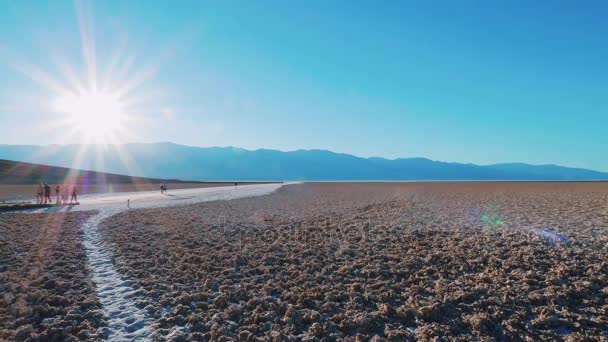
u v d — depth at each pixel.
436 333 7.14
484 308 8.24
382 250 13.67
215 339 6.96
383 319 7.86
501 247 13.45
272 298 9.02
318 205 31.92
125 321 7.73
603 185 65.75
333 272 11.15
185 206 31.98
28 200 37.78
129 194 53.06
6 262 12.05
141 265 11.85
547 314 7.83
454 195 42.31
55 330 7.06
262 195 49.88
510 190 51.94
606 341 6.78
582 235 15.09
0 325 7.40
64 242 15.19
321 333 7.25
